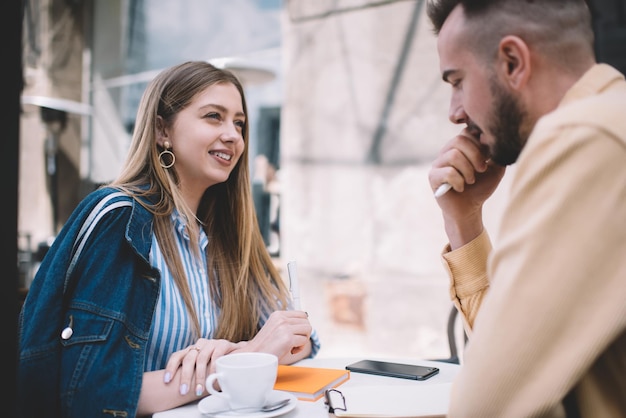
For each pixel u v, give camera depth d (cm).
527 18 68
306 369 104
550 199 57
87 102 550
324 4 396
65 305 100
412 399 82
